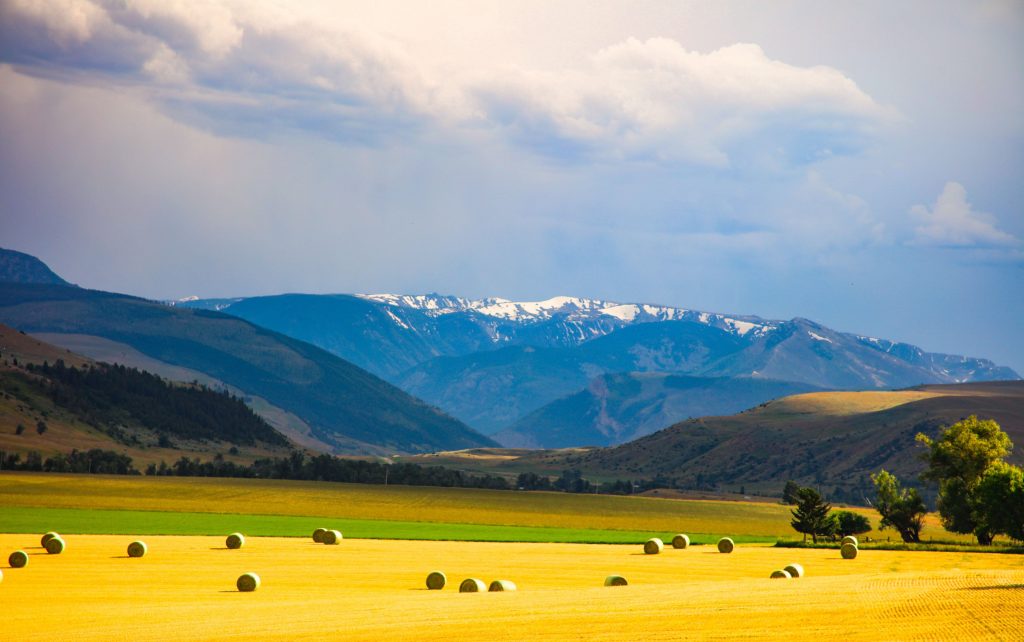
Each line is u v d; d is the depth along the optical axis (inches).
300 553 4881.9
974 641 2058.3
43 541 4682.6
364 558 4662.9
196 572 3976.4
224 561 4426.7
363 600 3063.5
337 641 2251.5
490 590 3353.8
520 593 3206.2
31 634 2461.9
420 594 3304.6
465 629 2367.1
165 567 4143.7
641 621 2409.0
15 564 4109.3
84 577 3772.1
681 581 3782.0
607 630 2299.5
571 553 5167.3
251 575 3437.5
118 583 3604.8
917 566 4340.6
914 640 2085.4
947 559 4704.7
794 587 3129.9
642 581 3779.5
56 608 2955.2
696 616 2461.9
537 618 2502.5
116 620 2674.7
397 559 4635.8
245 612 2800.2
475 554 5019.7
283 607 2908.5
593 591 3213.6
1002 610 2440.9
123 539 5561.0
